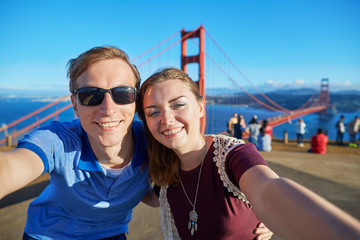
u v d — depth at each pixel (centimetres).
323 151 722
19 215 283
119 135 105
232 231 106
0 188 75
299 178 438
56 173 107
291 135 5506
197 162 112
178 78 106
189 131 105
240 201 103
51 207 121
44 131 105
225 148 104
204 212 108
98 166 109
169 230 123
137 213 291
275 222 60
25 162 87
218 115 8131
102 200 115
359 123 1110
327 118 12056
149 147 121
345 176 453
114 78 101
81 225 121
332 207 52
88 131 104
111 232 130
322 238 48
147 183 129
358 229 45
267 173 77
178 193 118
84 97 100
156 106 103
